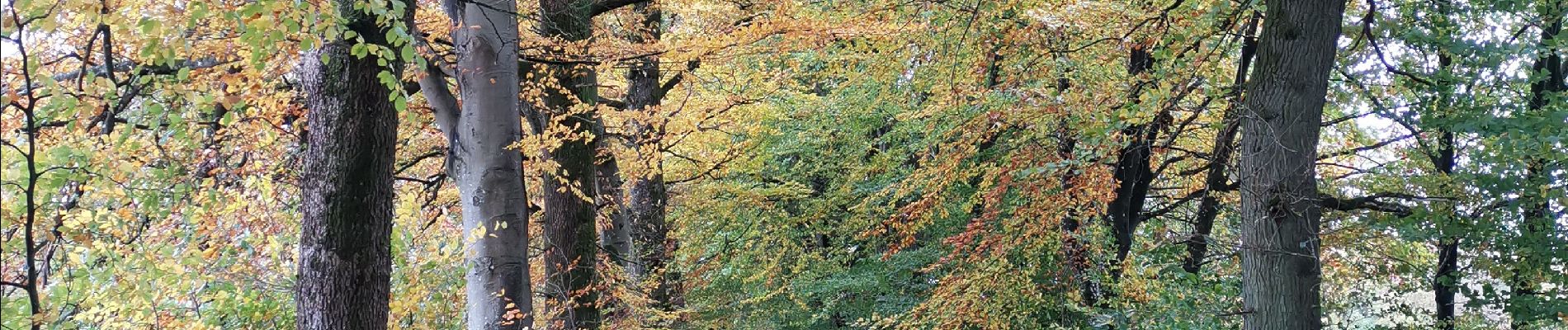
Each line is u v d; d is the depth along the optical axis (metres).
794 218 16.84
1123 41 9.48
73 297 5.87
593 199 10.49
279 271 8.31
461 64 7.05
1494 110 9.50
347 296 5.93
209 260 7.71
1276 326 7.12
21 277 5.59
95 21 4.48
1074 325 11.32
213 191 6.68
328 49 5.83
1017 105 9.82
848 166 16.02
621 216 12.72
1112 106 8.95
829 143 15.96
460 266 9.30
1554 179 9.52
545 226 10.54
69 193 5.84
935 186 11.63
